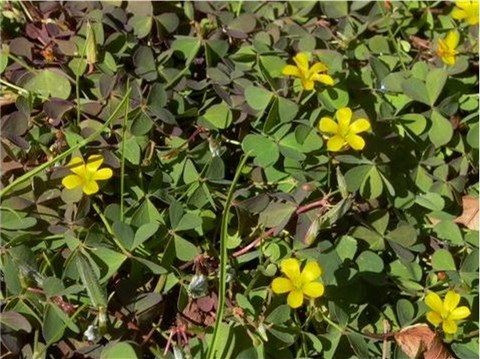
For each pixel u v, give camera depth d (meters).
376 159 0.22
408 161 0.23
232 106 0.23
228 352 0.18
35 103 0.23
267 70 0.24
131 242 0.19
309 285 0.18
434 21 0.28
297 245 0.20
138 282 0.20
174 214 0.20
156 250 0.20
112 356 0.18
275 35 0.26
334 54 0.25
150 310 0.19
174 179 0.22
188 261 0.21
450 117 0.25
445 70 0.24
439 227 0.22
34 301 0.19
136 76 0.24
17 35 0.26
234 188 0.20
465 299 0.21
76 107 0.23
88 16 0.25
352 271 0.20
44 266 0.19
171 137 0.23
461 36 0.28
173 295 0.20
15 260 0.19
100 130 0.20
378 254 0.21
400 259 0.21
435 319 0.19
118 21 0.26
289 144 0.22
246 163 0.23
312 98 0.24
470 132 0.24
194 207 0.21
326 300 0.20
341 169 0.22
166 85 0.24
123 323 0.19
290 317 0.20
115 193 0.21
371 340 0.20
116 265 0.19
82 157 0.21
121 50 0.25
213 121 0.23
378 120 0.23
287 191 0.22
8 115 0.23
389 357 0.19
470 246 0.22
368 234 0.21
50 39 0.25
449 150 0.24
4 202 0.21
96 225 0.20
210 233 0.21
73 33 0.25
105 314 0.18
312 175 0.22
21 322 0.18
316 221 0.20
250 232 0.21
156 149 0.22
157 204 0.22
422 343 0.19
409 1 0.28
